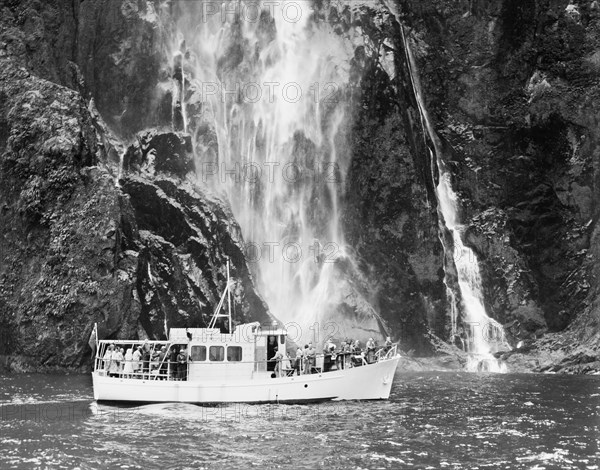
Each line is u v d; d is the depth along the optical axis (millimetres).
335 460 31375
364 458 31688
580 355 68875
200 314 63188
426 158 79750
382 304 74438
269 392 43031
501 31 81250
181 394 42688
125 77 71875
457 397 48219
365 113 77312
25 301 58406
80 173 60438
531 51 81125
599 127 78438
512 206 80250
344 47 78938
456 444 34250
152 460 30953
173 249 64250
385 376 45625
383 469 30172
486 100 81750
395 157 76875
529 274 77625
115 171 67125
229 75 77000
